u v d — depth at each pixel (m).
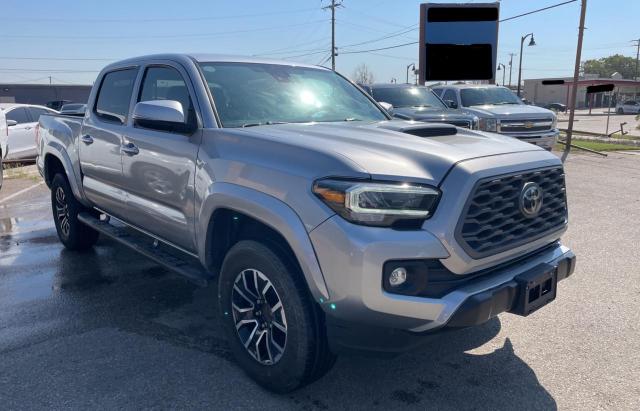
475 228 2.77
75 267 5.52
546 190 3.28
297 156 2.93
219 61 4.08
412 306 2.62
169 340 3.86
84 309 4.43
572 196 8.97
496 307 2.81
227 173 3.22
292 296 2.91
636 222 7.16
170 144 3.74
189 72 3.85
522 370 3.44
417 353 3.66
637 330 3.97
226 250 3.55
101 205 5.05
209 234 3.42
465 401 3.11
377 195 2.61
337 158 2.77
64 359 3.58
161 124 3.64
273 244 3.07
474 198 2.73
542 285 3.06
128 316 4.29
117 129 4.46
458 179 2.72
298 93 4.19
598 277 5.08
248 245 3.12
